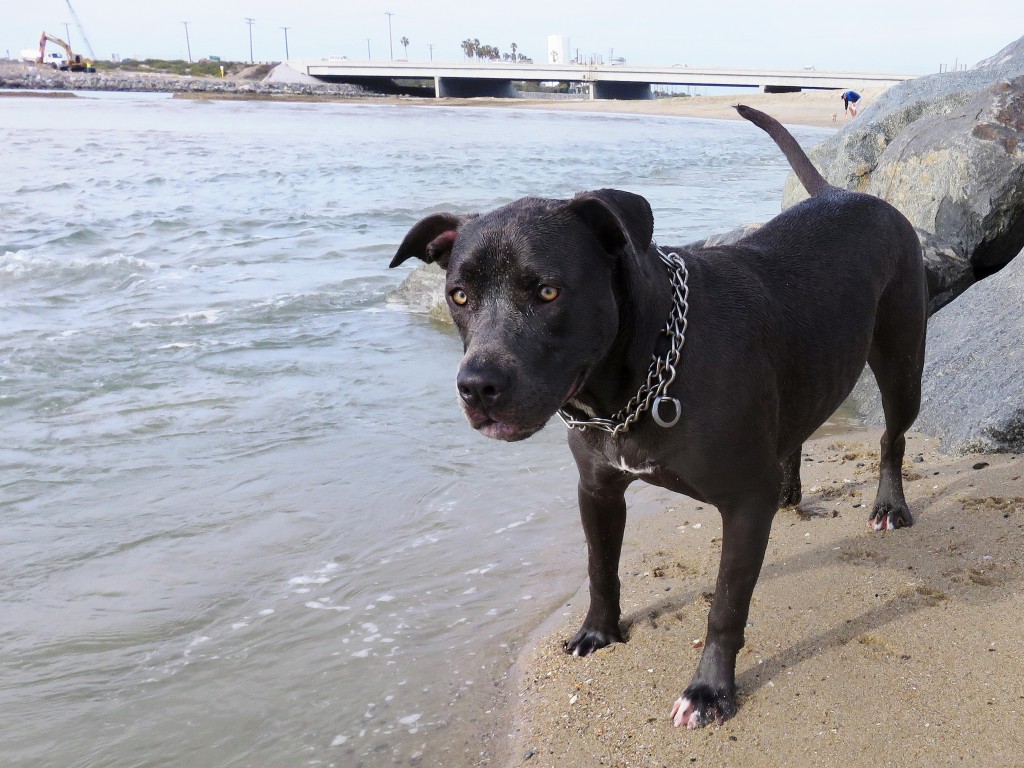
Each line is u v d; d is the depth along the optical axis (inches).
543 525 66.7
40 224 197.3
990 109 105.3
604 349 38.9
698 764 40.1
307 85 1533.0
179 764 43.8
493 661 50.8
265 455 79.6
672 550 60.6
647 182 290.8
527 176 307.1
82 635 54.1
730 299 43.5
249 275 151.7
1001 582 49.5
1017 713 39.3
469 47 2519.7
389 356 108.3
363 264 161.2
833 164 136.6
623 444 42.0
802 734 40.7
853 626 47.9
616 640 50.5
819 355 47.5
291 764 43.6
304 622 55.3
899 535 57.1
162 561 62.4
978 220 103.6
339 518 68.3
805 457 75.0
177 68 2134.6
